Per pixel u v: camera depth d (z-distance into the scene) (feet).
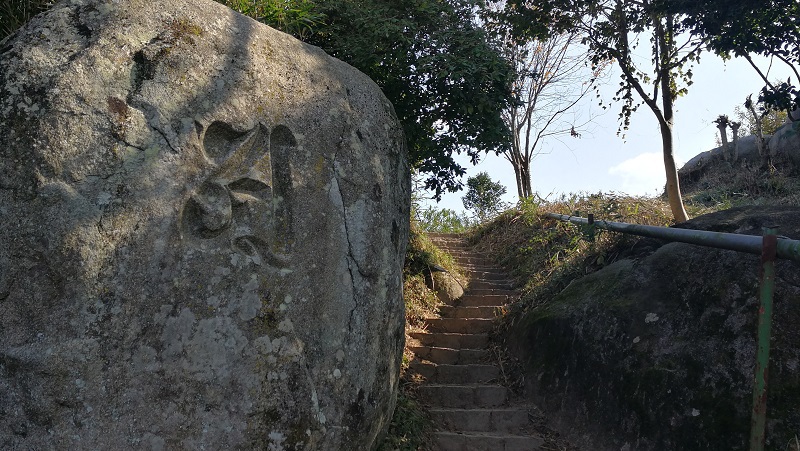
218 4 10.62
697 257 14.25
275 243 10.15
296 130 10.73
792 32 18.95
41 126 8.40
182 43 9.72
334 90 11.61
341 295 10.61
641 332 13.94
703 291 13.41
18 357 7.93
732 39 19.35
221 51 10.13
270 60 10.79
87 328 8.23
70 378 8.05
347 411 10.21
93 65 8.87
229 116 9.91
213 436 8.75
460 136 21.49
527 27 24.14
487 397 16.37
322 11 19.58
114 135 8.81
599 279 16.60
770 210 14.58
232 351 9.17
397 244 12.03
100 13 9.22
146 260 8.77
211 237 9.50
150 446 8.31
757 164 33.83
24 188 8.25
